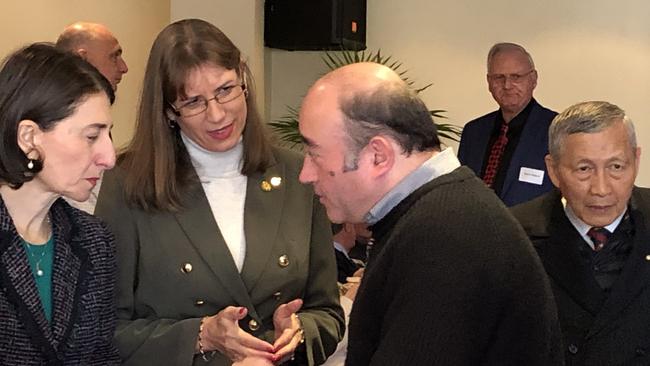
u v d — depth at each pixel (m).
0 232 1.45
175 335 1.75
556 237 1.83
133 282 1.82
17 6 3.85
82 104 1.43
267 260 1.85
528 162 3.96
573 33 4.95
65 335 1.51
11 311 1.44
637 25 4.86
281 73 5.26
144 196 1.81
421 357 1.18
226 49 1.80
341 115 1.32
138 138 1.84
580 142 1.74
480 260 1.21
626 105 4.92
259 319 1.85
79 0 4.45
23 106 1.39
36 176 1.44
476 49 5.11
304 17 4.74
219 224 1.87
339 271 3.04
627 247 1.81
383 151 1.31
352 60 5.08
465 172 1.34
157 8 5.51
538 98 5.05
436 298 1.19
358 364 1.32
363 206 1.36
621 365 1.75
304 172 1.40
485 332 1.22
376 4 5.23
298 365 1.86
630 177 1.75
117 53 3.72
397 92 1.32
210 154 1.88
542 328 1.26
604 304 1.76
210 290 1.81
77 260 1.57
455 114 5.17
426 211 1.25
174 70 1.76
